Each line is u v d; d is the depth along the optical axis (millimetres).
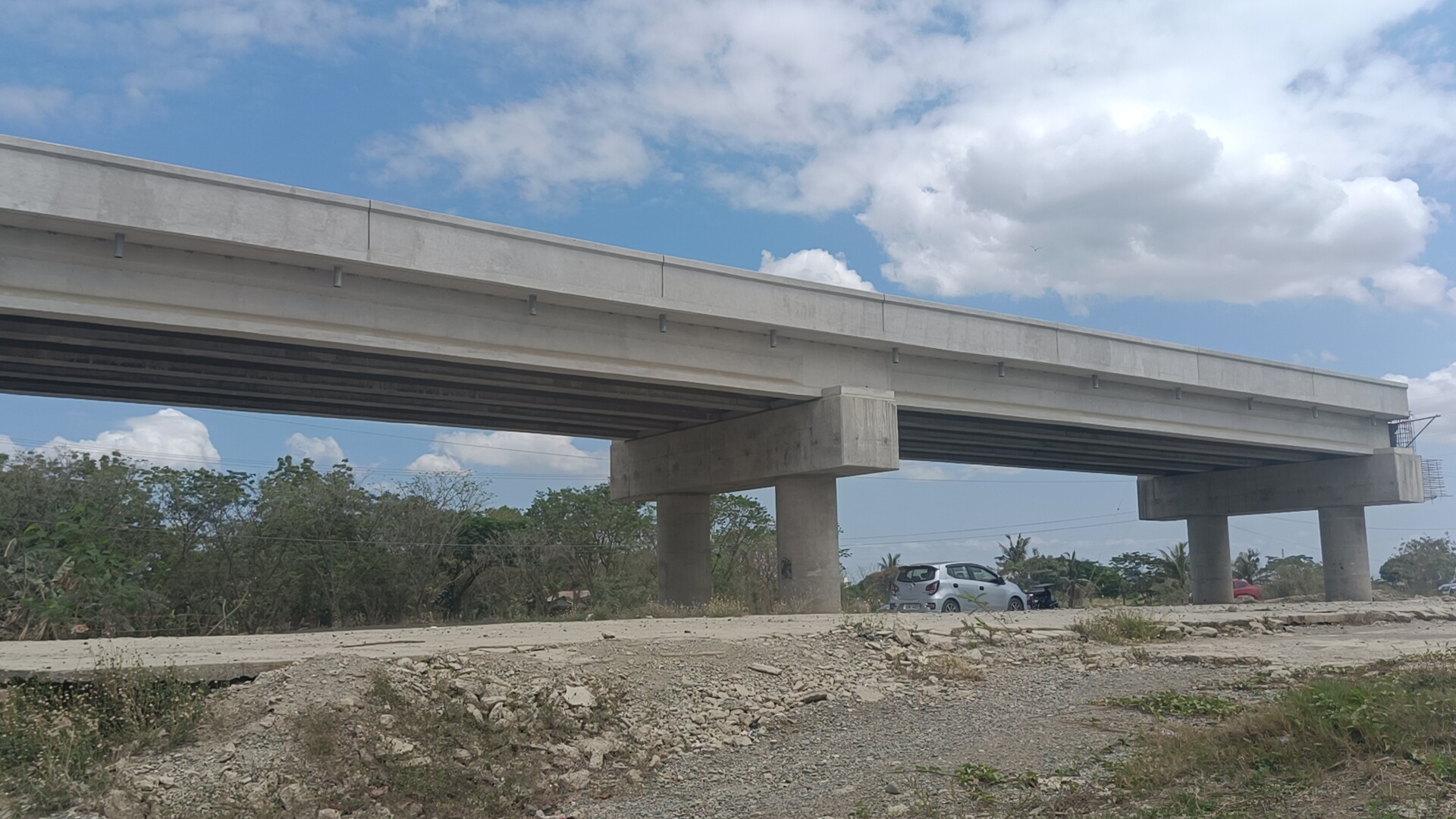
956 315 28438
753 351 25781
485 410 28828
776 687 13695
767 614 26859
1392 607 30734
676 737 11734
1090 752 9766
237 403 27484
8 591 27188
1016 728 11297
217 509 38688
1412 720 8578
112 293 18203
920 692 14000
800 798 9289
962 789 8938
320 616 40875
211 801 8961
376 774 9734
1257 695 12297
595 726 11547
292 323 19812
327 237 19531
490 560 45250
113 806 9031
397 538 42188
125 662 12172
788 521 28328
